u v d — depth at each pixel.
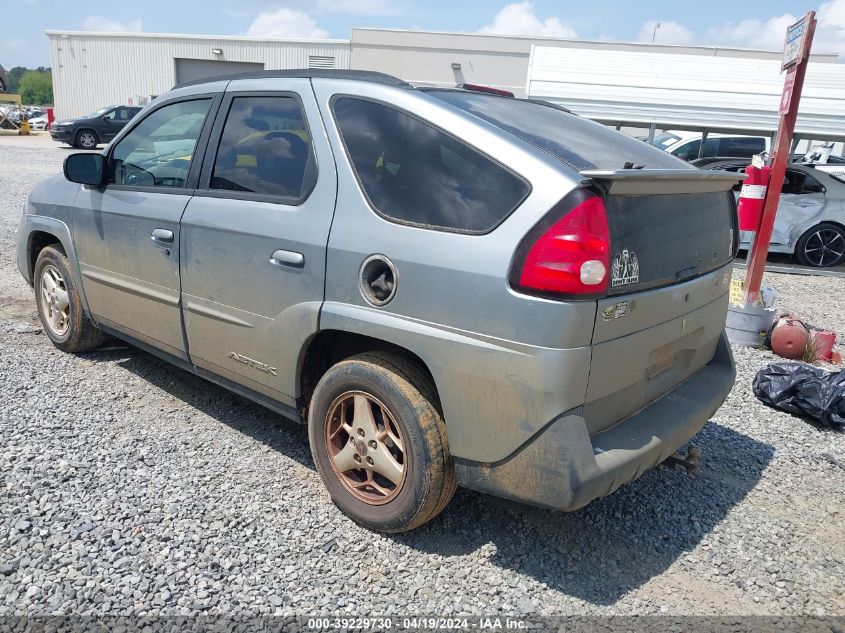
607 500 3.34
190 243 3.45
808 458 3.92
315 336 2.99
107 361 4.76
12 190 13.20
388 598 2.56
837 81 9.62
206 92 3.66
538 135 2.78
